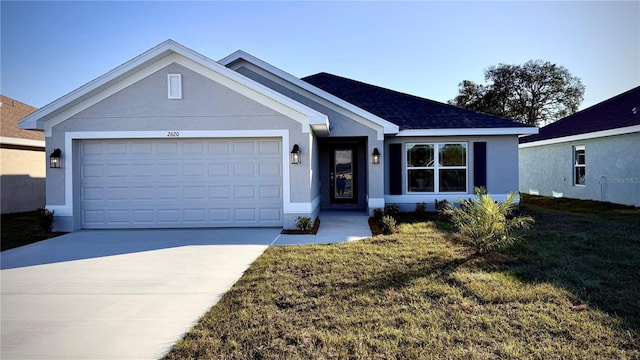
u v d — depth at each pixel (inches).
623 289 181.2
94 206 384.8
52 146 373.7
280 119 371.9
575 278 197.5
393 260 240.2
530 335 134.0
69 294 190.5
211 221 386.0
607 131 560.1
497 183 495.2
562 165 690.2
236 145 383.9
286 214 372.8
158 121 372.5
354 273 213.5
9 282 211.5
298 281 201.3
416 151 501.7
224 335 139.6
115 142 382.3
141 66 366.3
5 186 555.8
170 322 154.1
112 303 177.2
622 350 122.5
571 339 130.6
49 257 269.7
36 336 142.7
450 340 131.3
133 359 124.4
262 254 267.7
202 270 231.9
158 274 224.4
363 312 157.8
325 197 565.6
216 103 371.6
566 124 750.5
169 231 369.4
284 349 127.5
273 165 384.2
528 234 320.8
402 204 499.5
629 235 317.1
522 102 1441.9
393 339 133.0
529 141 781.3
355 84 618.8
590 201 603.2
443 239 305.6
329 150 564.4
